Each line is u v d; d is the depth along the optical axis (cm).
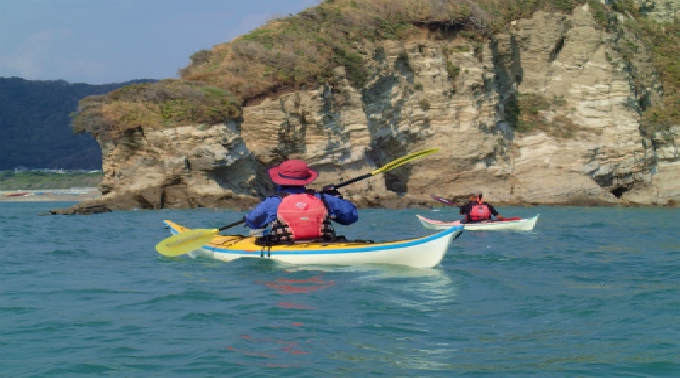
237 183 3734
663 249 1497
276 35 4191
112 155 3694
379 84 4194
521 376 573
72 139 19900
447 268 1108
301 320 742
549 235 1866
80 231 2044
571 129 4441
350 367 592
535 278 1036
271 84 3897
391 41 4269
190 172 3578
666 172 4478
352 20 4288
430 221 2228
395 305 820
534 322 753
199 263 1180
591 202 4103
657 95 4859
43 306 820
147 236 1850
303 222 1134
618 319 768
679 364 603
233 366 590
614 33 4744
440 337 688
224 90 3869
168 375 568
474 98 4347
